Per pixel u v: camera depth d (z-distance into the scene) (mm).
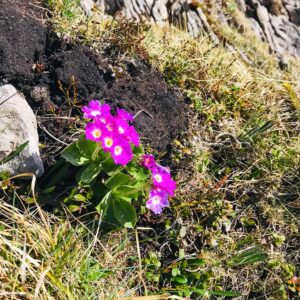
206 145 433
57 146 366
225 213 400
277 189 436
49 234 320
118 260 350
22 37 381
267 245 406
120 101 400
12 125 342
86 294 312
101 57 415
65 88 385
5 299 285
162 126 414
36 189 346
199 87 461
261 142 448
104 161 350
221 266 382
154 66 444
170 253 373
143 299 317
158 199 338
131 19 489
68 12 418
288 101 510
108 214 354
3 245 307
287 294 395
